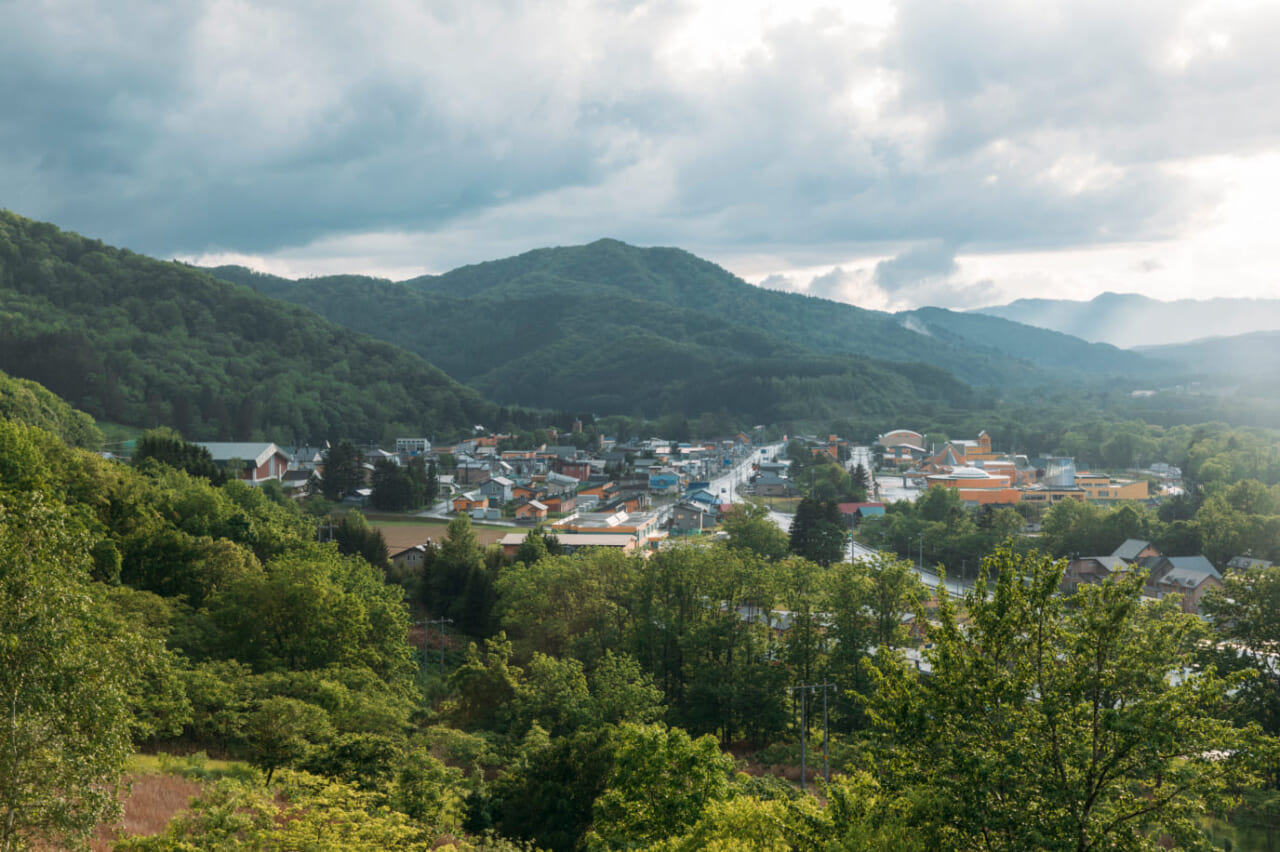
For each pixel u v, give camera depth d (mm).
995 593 20797
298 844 20781
